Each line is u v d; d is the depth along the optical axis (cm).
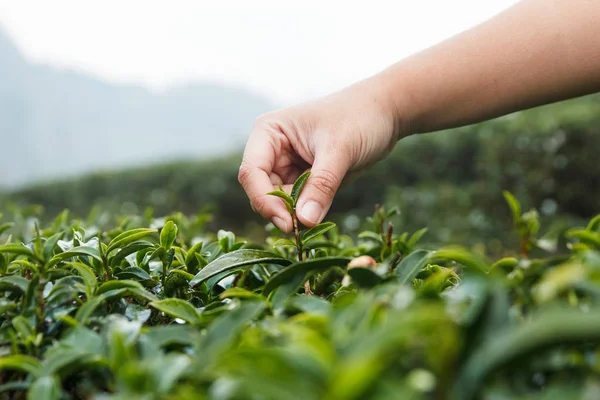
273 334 67
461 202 613
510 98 174
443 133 742
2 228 150
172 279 113
